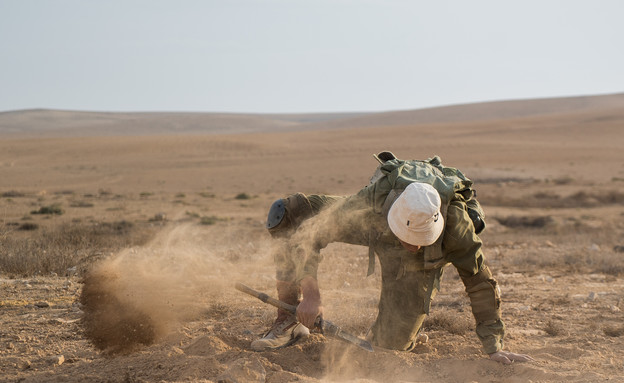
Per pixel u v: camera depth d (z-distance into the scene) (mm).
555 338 5707
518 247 14656
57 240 12320
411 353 4770
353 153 93062
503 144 101750
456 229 4234
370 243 4578
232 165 78438
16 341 5332
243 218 29656
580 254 12492
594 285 9227
